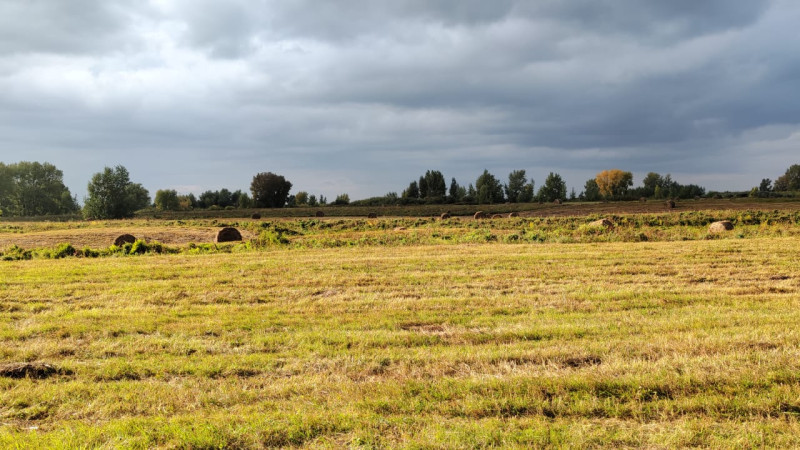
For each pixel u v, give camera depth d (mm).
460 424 4234
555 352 5965
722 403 4539
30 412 4723
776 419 4301
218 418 4410
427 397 4875
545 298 9484
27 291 10750
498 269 12914
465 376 5434
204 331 7512
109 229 43500
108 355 6488
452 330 7402
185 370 5812
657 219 36188
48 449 3896
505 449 3809
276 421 4309
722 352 5832
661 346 6094
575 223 36812
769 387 4836
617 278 11430
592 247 17344
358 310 8820
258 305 9422
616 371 5328
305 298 9984
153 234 38094
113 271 13383
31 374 5641
